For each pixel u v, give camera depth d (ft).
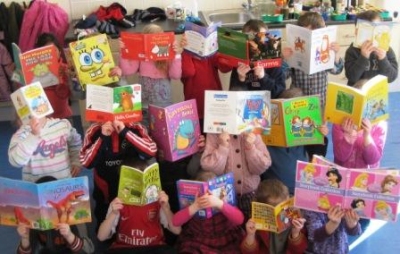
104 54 9.70
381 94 8.27
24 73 10.68
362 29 10.23
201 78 10.77
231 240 8.52
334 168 7.14
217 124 8.90
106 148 9.13
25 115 8.51
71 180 7.87
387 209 7.07
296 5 14.85
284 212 7.70
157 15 15.07
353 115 8.13
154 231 8.84
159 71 10.59
